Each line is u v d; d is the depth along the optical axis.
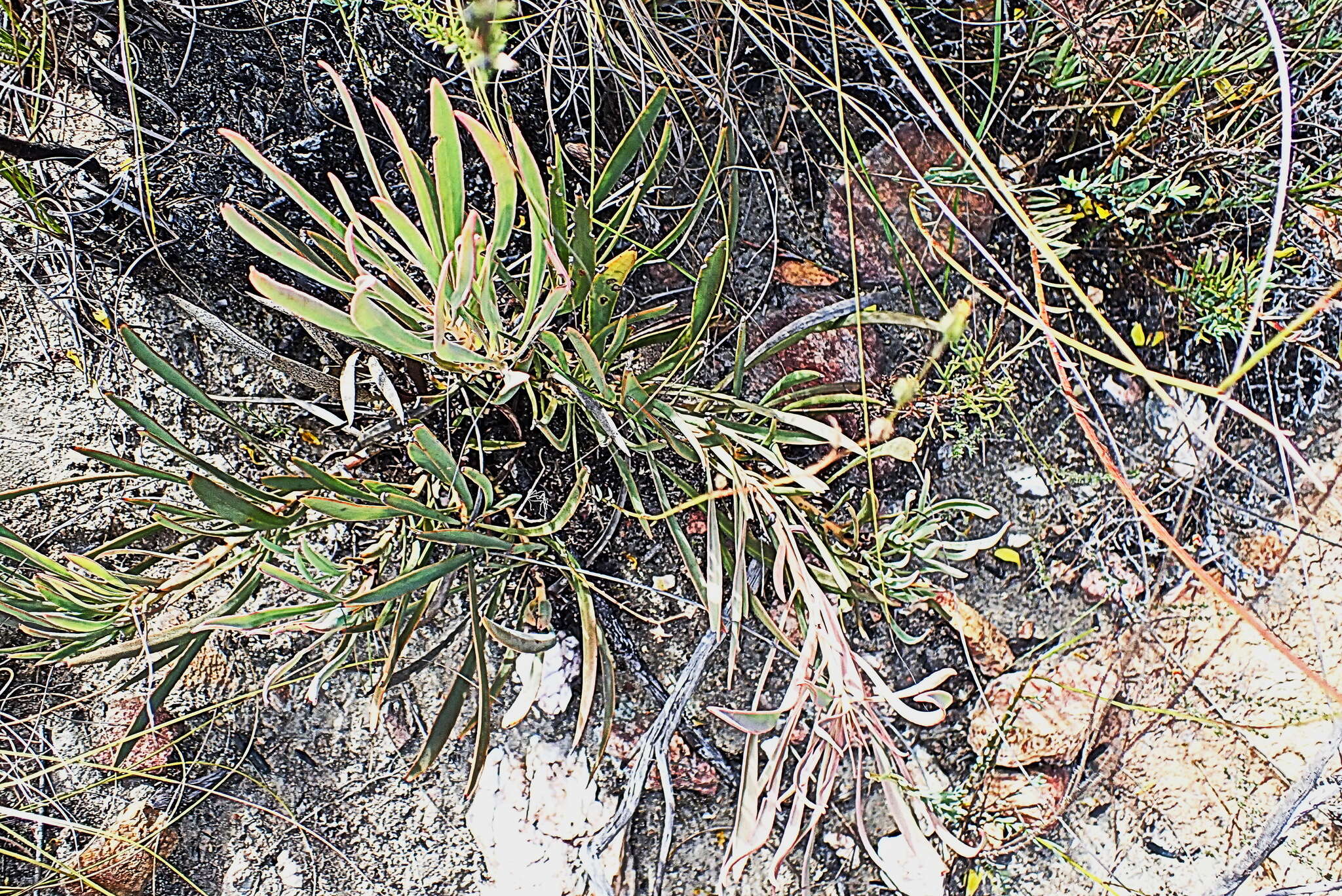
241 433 0.67
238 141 0.57
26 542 0.72
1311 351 0.81
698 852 0.79
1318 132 0.77
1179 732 0.82
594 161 0.71
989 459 0.79
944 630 0.80
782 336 0.72
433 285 0.62
